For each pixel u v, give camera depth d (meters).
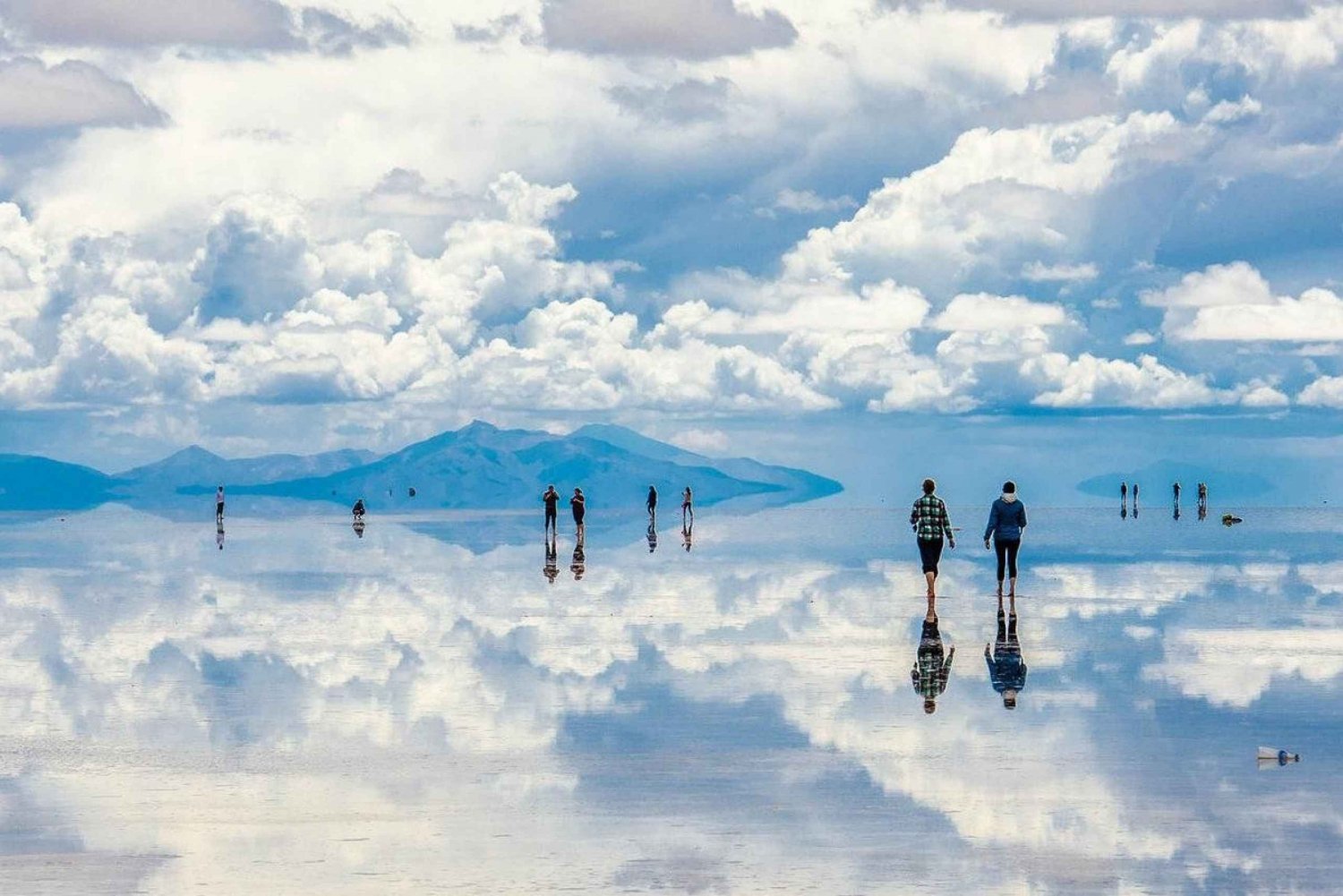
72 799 18.64
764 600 44.47
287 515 170.62
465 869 15.47
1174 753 20.94
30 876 15.27
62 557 72.06
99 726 23.75
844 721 23.67
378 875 15.29
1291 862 15.47
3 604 44.88
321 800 18.52
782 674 28.89
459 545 80.56
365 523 126.25
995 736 22.28
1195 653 31.41
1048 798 18.33
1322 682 27.30
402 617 40.06
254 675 29.31
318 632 36.56
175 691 27.34
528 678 28.61
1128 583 49.59
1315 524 104.81
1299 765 20.06
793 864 15.57
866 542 81.94
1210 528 97.25
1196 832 16.69
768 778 19.56
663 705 25.27
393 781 19.59
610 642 34.12
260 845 16.45
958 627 36.75
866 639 34.44
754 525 112.31
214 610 42.34
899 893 14.58
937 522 38.28
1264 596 44.28
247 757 21.16
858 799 18.33
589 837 16.70
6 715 24.80
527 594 46.66
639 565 61.41
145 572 59.47
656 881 15.04
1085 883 14.84
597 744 21.92
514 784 19.33
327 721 24.02
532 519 138.88
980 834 16.66
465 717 24.30
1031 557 64.56
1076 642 33.56
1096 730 22.70
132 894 14.66
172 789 19.20
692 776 19.72
